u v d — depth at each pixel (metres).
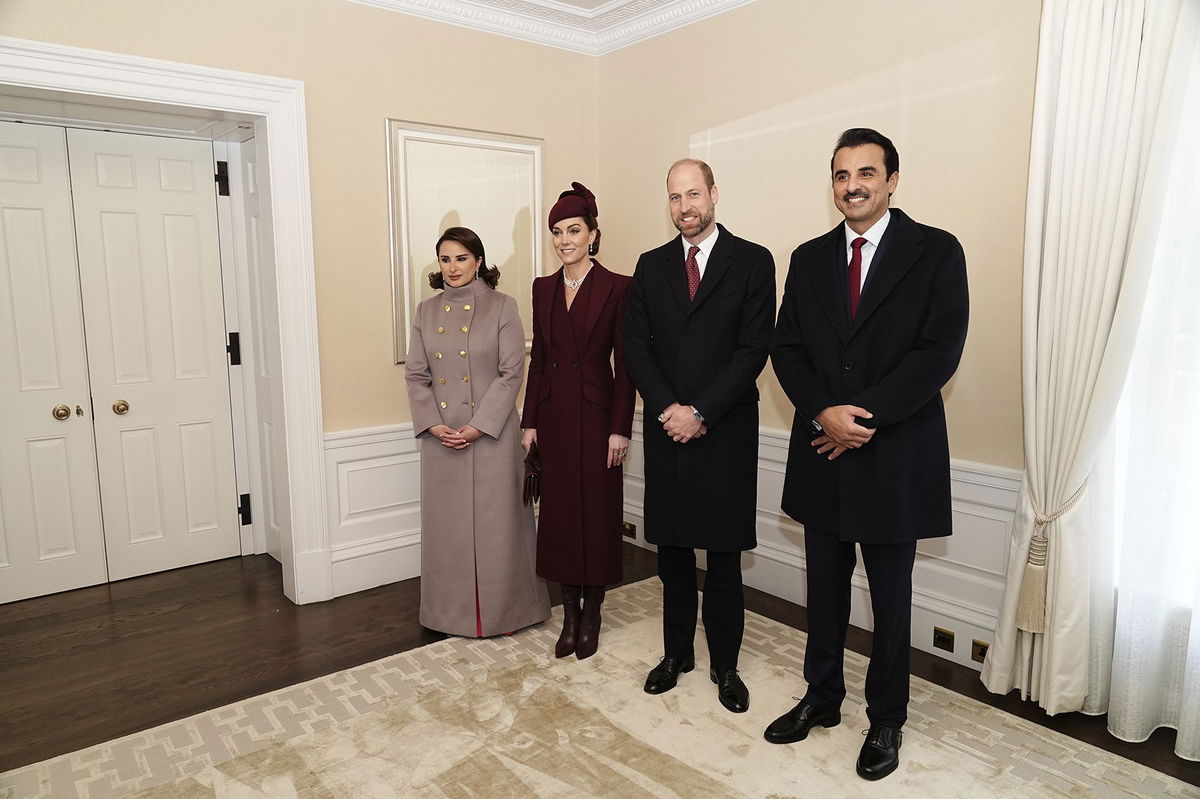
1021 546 2.44
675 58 3.69
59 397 3.37
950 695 2.57
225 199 3.70
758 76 3.32
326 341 3.35
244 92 3.01
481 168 3.75
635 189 3.99
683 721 2.40
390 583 3.60
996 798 2.04
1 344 3.21
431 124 3.56
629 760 2.20
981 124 2.61
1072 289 2.31
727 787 2.08
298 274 3.20
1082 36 2.27
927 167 2.78
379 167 3.42
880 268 2.04
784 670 2.73
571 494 2.73
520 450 3.03
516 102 3.84
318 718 2.43
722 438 2.35
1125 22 2.17
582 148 4.14
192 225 3.63
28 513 3.34
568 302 2.77
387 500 3.58
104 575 3.55
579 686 2.62
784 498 2.32
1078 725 2.39
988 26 2.57
